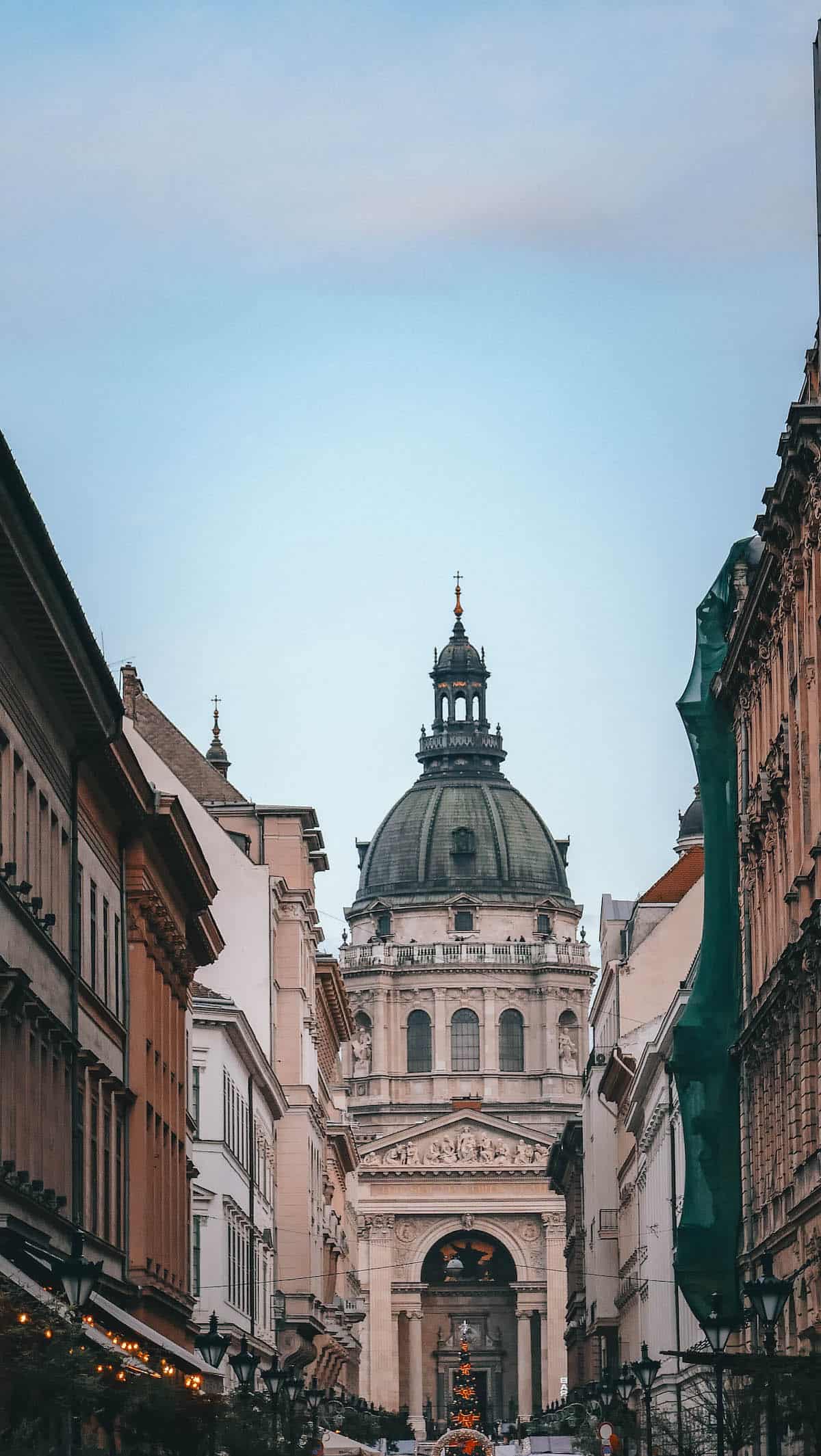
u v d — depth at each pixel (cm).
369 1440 14462
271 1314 11269
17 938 4744
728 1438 5453
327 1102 14662
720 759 7288
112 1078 6172
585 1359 17625
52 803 5375
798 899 5812
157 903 6894
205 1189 9012
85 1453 4212
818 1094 5619
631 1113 11831
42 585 4569
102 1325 5072
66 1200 5334
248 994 11019
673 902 13375
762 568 6028
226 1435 6234
